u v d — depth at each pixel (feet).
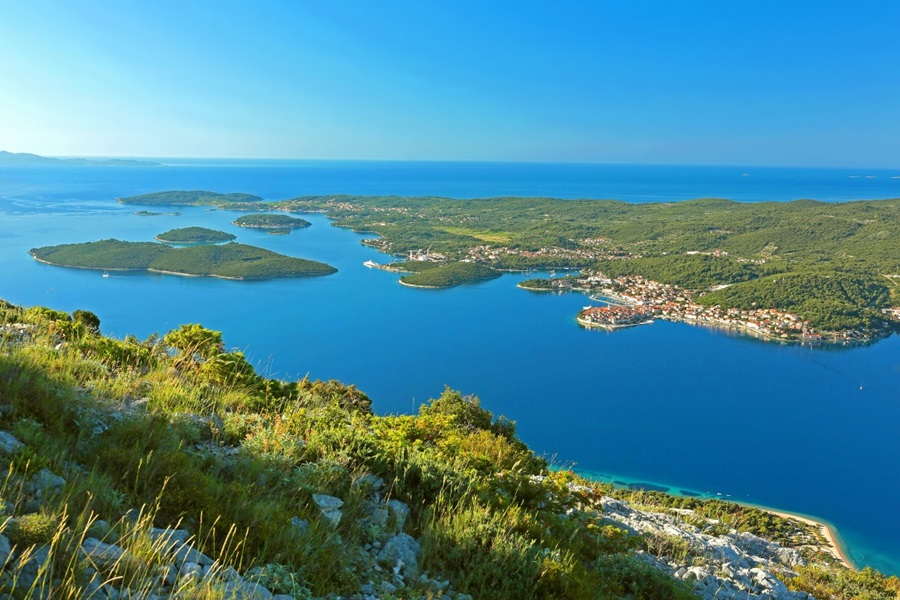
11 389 20.27
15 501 13.93
